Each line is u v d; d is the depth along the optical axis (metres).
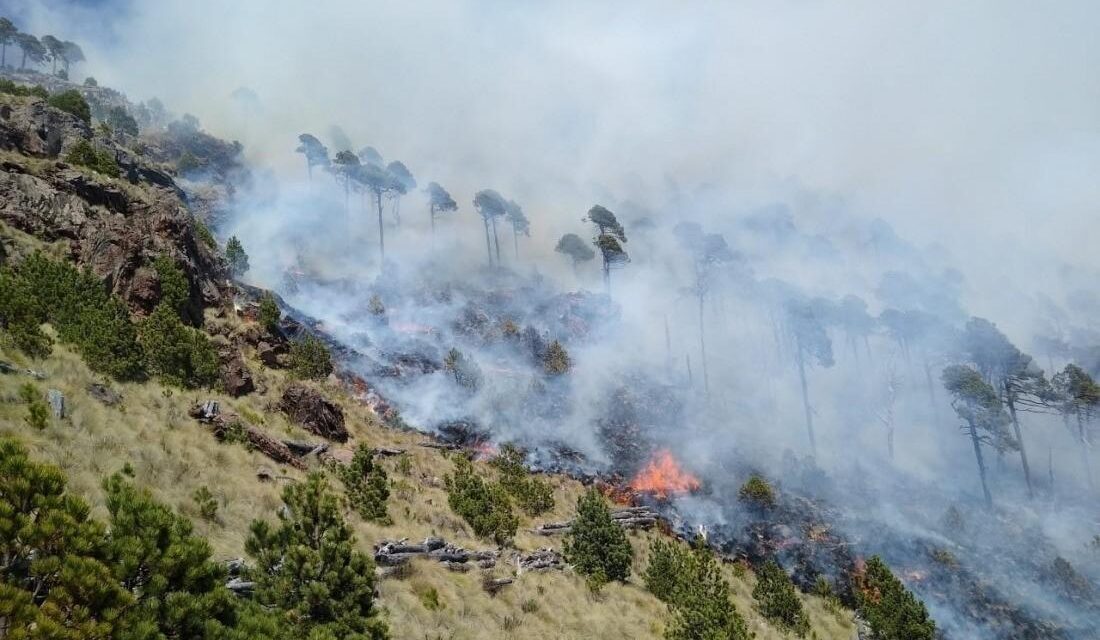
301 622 12.40
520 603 21.34
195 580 9.34
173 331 26.50
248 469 21.38
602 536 28.30
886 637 28.69
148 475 17.11
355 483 23.44
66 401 18.45
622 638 21.73
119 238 29.75
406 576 19.52
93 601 7.84
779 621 30.14
